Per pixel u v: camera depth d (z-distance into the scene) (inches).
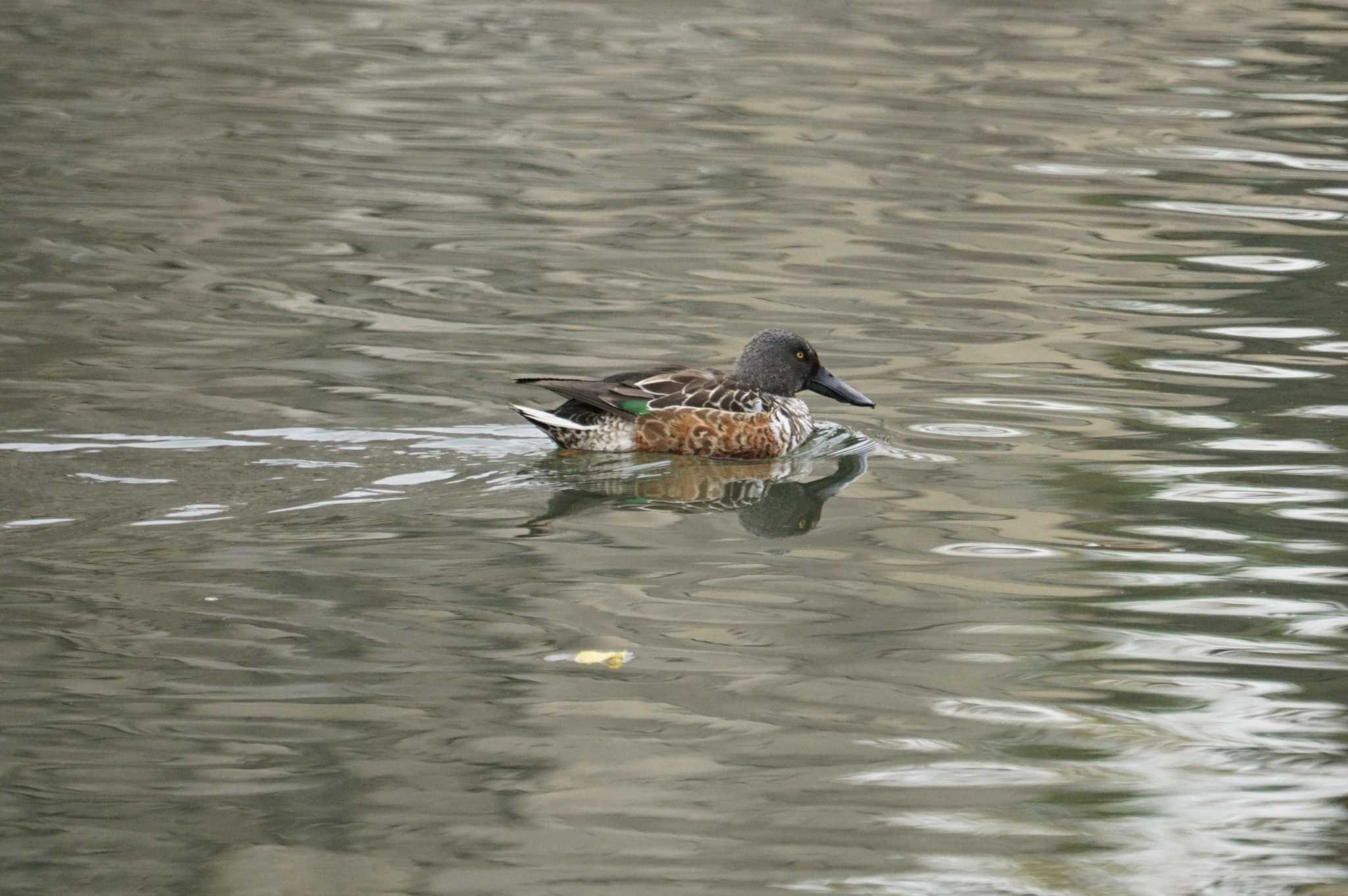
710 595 444.5
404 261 797.2
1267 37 1358.3
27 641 400.5
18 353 642.8
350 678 387.2
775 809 334.3
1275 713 378.9
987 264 810.2
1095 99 1162.6
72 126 1031.0
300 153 994.7
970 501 523.5
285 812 329.1
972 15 1439.5
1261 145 1043.9
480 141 1034.1
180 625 412.8
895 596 446.0
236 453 543.5
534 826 325.7
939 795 341.7
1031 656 408.8
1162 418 603.5
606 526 499.5
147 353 649.6
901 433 593.9
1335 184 957.8
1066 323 719.7
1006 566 468.1
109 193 892.0
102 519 482.3
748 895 303.7
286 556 460.4
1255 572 461.7
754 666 400.5
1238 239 854.5
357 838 320.8
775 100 1152.2
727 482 549.3
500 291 755.4
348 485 521.0
